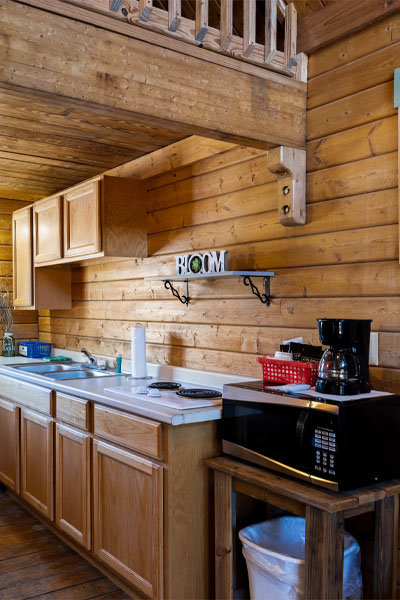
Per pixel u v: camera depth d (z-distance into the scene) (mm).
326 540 1788
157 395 2650
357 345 2051
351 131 2289
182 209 3285
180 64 2084
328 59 2379
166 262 3434
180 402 2480
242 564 2404
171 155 3295
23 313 5012
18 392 3656
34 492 3445
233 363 2916
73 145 3342
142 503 2438
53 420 3201
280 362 2328
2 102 2623
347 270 2312
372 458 1914
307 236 2496
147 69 2006
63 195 3816
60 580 2771
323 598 1793
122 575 2562
